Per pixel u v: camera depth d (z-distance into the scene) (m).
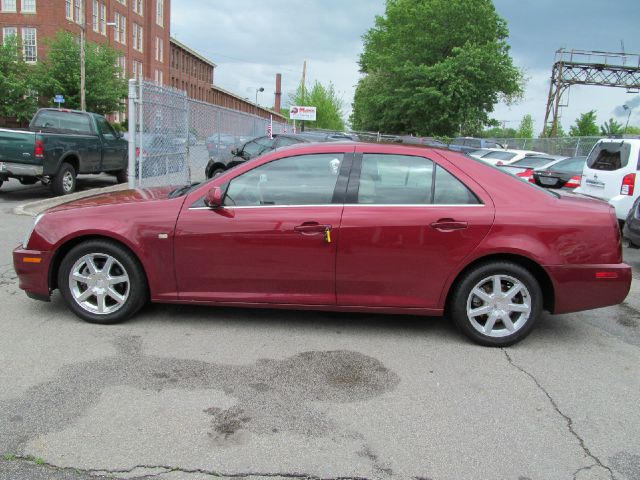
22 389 3.48
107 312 4.61
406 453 2.94
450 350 4.38
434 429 3.19
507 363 4.17
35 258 4.57
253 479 2.68
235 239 4.38
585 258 4.30
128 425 3.11
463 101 36.56
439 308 4.41
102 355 4.04
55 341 4.26
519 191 4.43
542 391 3.72
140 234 4.44
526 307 4.39
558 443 3.09
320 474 2.74
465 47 36.94
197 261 4.45
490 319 4.41
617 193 9.24
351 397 3.54
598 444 3.09
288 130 31.98
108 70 39.28
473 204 4.36
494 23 39.88
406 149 4.49
